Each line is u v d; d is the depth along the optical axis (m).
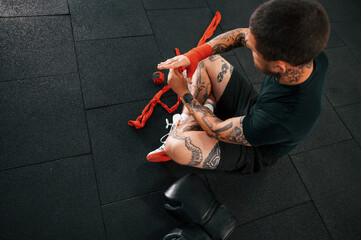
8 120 1.43
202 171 1.48
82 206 1.29
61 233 1.22
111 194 1.34
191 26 2.01
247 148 1.16
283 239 1.36
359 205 1.51
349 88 1.96
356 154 1.68
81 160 1.40
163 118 1.60
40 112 1.48
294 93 0.87
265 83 1.03
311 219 1.43
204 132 1.17
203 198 1.17
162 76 1.66
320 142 1.69
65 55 1.68
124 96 1.62
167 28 1.95
